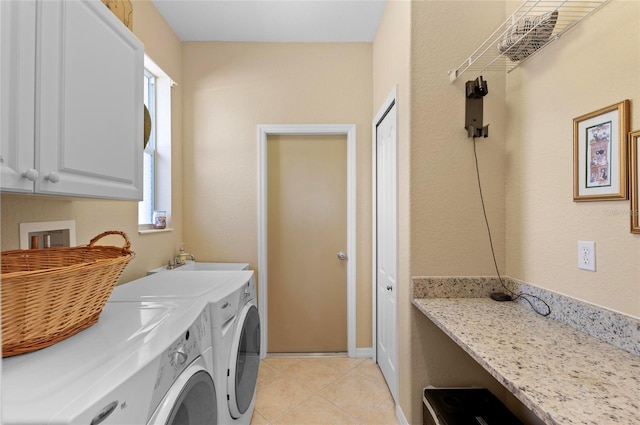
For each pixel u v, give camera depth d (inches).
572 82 44.7
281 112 96.6
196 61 95.8
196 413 39.1
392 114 72.6
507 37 48.9
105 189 40.4
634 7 36.3
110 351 30.5
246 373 58.4
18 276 27.0
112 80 41.6
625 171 37.2
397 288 66.5
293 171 98.9
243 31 91.2
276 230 99.1
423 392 57.9
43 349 30.5
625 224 37.6
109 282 38.2
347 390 78.3
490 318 48.0
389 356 77.7
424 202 59.1
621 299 38.1
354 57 96.7
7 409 22.0
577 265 44.1
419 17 59.0
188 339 37.6
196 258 96.0
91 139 37.7
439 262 59.1
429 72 59.0
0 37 27.5
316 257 99.2
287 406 71.7
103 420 23.9
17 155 28.9
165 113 87.7
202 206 96.2
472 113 58.3
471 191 59.4
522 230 55.1
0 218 38.8
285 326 99.0
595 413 25.8
